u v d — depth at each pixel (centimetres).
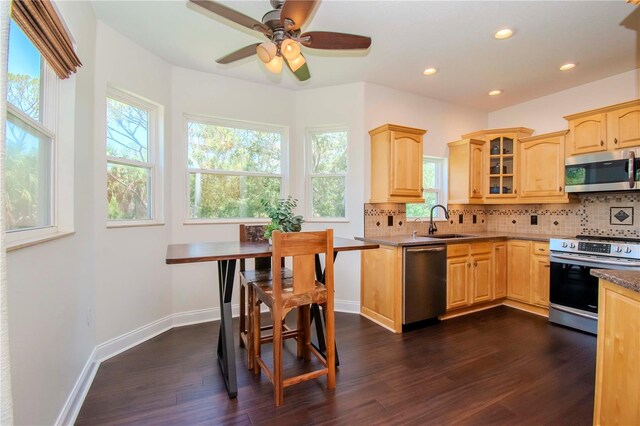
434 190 402
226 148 331
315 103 354
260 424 159
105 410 170
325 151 361
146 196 278
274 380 175
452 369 214
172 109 296
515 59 285
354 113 340
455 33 242
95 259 222
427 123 383
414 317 288
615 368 130
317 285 197
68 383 166
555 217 365
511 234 376
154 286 275
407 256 285
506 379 201
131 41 253
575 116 315
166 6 211
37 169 154
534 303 331
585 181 307
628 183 274
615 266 257
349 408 172
